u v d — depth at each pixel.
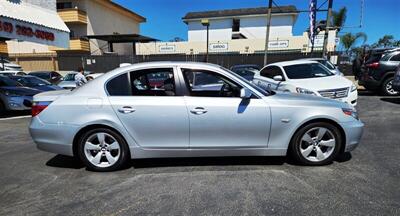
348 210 2.95
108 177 3.90
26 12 10.52
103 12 32.62
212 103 3.91
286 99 4.10
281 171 3.97
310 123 4.04
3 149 5.28
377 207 2.99
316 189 3.42
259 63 24.92
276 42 30.64
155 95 4.02
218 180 3.72
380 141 5.29
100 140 4.03
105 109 3.93
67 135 3.96
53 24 11.74
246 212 2.95
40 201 3.27
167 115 3.90
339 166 4.11
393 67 10.98
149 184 3.65
